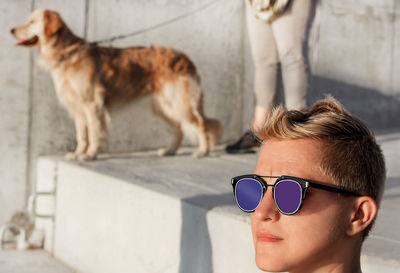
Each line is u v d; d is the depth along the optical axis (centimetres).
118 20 496
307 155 91
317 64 625
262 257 93
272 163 95
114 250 318
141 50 453
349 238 93
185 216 245
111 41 453
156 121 523
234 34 555
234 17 554
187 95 448
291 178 88
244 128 570
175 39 525
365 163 93
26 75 457
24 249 421
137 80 446
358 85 668
